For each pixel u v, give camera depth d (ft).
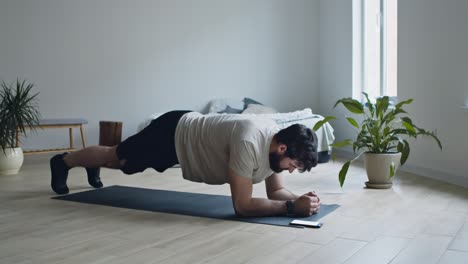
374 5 21.91
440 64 14.94
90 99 22.21
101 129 19.34
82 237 8.95
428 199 11.84
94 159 12.12
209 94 24.27
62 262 7.56
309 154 9.24
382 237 8.59
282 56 25.38
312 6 25.21
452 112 14.44
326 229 9.14
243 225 9.50
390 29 20.63
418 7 15.92
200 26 23.97
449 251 7.76
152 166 11.12
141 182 14.99
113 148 11.87
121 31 22.58
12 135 17.25
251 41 24.86
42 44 21.34
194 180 10.90
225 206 11.20
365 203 11.46
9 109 17.33
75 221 10.17
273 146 9.48
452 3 14.30
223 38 24.39
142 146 11.03
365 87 22.22
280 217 10.01
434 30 15.17
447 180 14.48
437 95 15.12
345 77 23.08
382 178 13.42
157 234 9.05
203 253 7.84
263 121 10.03
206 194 12.75
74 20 21.79
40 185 14.70
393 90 20.66
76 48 21.88
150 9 23.03
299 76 25.61
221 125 10.06
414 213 10.39
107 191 13.44
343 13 23.03
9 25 20.80
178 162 10.88
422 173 15.84
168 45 23.43
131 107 22.90
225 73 24.50
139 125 21.26
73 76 21.88
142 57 22.99
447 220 9.75
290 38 25.41
